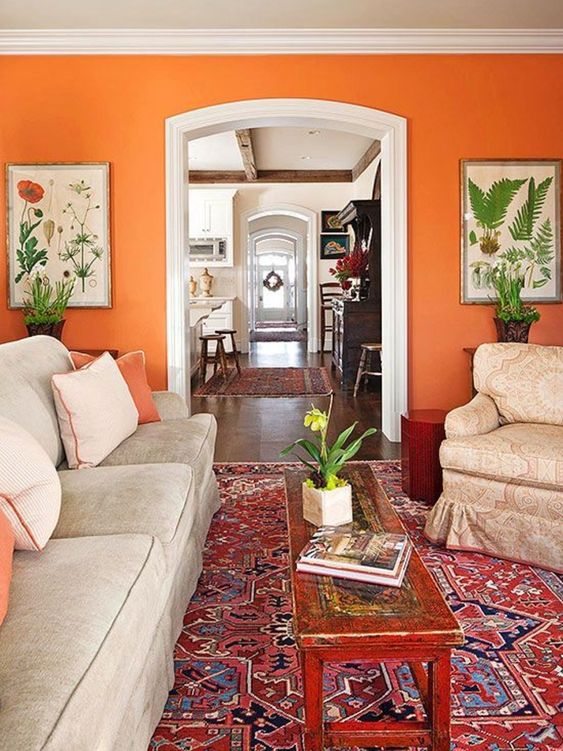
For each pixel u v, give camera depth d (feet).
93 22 14.65
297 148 30.12
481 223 15.84
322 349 37.52
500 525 9.19
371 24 14.87
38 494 5.29
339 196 36.63
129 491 6.74
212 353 36.99
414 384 16.15
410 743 4.98
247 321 38.04
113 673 4.08
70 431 8.13
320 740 4.83
